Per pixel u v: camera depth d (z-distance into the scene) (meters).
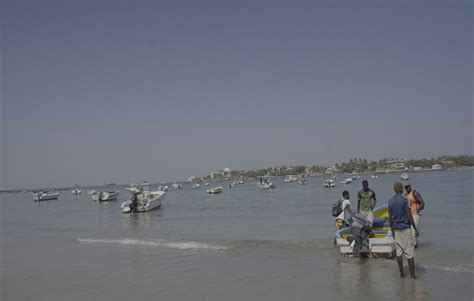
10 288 11.66
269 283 11.04
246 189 129.00
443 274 11.02
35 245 20.03
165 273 12.67
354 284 10.48
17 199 138.25
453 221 23.27
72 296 10.58
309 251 15.37
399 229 10.53
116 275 12.65
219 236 21.16
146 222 32.28
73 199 108.06
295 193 81.38
